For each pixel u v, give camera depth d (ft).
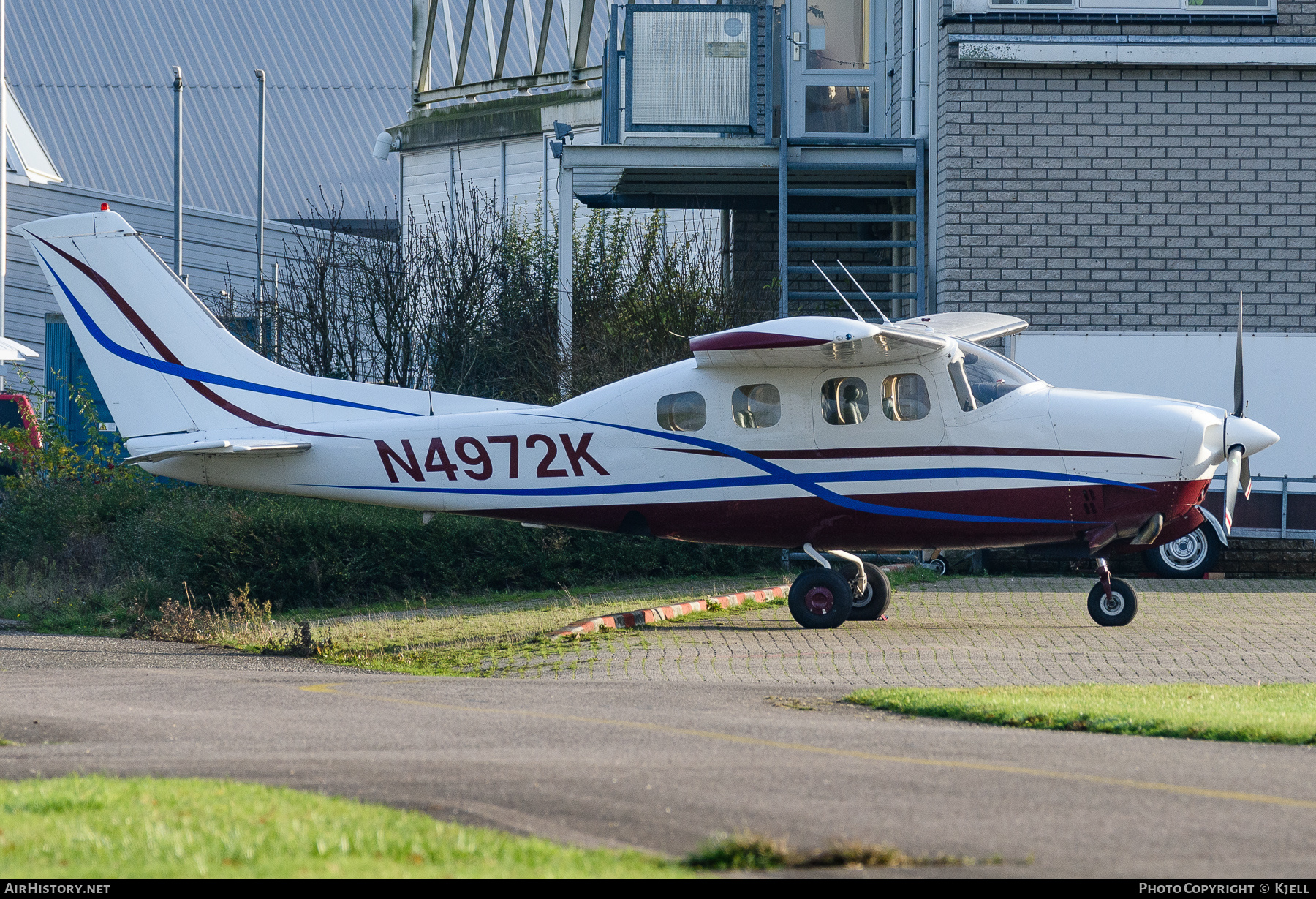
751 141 225.15
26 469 237.04
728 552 210.18
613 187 222.07
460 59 400.88
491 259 289.94
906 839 58.34
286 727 87.04
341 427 164.66
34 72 508.53
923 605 171.42
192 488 222.07
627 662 124.26
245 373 166.91
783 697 101.24
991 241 216.13
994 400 149.79
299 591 188.14
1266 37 213.25
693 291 249.55
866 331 135.33
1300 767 73.05
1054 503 147.84
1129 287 215.31
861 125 248.93
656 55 222.07
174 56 516.73
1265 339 207.41
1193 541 206.08
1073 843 57.77
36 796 62.49
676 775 70.49
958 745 79.56
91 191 453.17
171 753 77.92
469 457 160.86
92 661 130.41
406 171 405.80
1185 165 214.90
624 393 158.30
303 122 506.89
